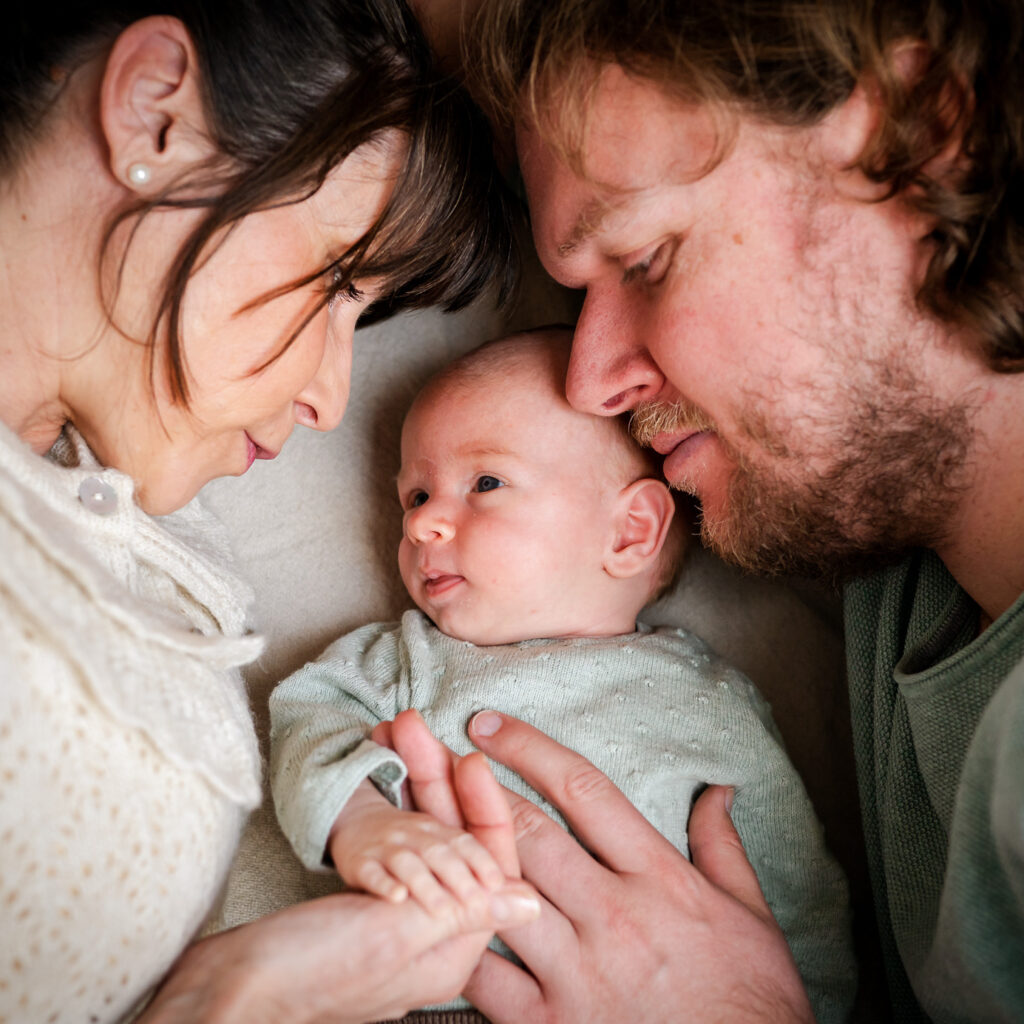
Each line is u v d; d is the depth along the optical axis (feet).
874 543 3.34
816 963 3.69
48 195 2.46
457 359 4.21
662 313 3.08
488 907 2.54
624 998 2.97
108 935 2.22
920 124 2.68
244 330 2.61
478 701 3.62
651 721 3.69
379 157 2.83
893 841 3.40
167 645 2.47
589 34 2.79
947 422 3.03
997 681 2.96
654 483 4.09
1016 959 2.62
